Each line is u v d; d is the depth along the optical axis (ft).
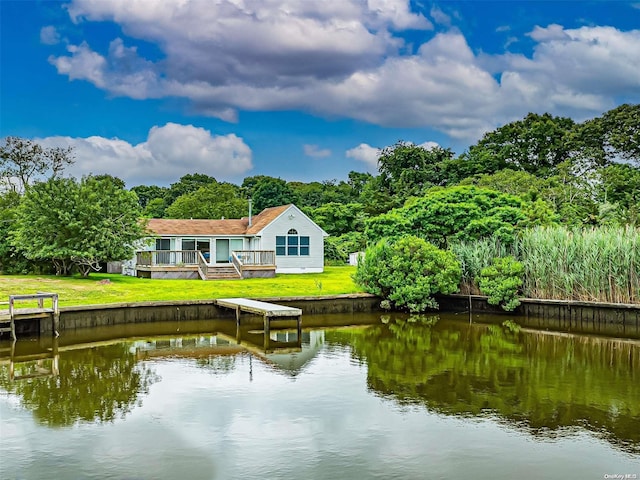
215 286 85.20
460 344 55.16
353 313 76.02
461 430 30.68
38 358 48.57
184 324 66.08
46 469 25.91
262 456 27.32
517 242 73.87
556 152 182.60
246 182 255.91
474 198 79.41
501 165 180.86
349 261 145.38
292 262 110.42
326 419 32.48
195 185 234.38
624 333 61.05
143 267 100.42
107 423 31.91
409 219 80.33
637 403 35.27
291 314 58.39
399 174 196.24
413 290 73.15
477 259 75.46
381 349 52.70
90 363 46.75
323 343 55.88
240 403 35.50
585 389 38.47
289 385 39.78
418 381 40.75
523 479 24.93
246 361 47.62
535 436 29.78
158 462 26.63
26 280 83.71
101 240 84.99
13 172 154.20
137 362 47.16
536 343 55.47
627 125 169.07
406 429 30.83
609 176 138.10
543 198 130.93
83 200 86.38
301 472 25.53
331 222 169.58
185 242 112.37
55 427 31.27
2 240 98.17
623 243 64.28
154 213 205.36
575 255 68.28
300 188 244.83
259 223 113.19
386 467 26.08
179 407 34.71
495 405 34.99
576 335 60.03
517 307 71.97
